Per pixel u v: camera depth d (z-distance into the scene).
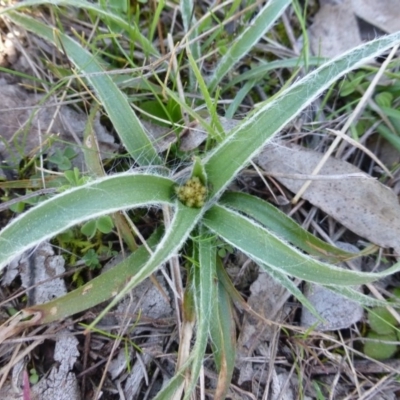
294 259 0.16
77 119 0.21
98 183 0.15
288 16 0.24
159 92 0.21
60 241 0.19
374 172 0.22
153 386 0.19
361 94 0.22
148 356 0.19
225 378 0.17
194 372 0.14
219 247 0.19
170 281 0.18
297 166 0.20
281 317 0.20
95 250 0.19
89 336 0.18
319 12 0.24
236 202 0.19
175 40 0.22
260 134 0.16
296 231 0.18
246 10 0.21
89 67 0.18
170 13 0.23
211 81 0.21
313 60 0.22
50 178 0.18
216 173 0.17
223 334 0.18
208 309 0.16
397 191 0.21
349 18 0.23
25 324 0.16
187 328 0.17
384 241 0.20
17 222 0.14
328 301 0.20
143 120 0.20
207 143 0.19
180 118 0.20
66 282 0.19
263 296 0.20
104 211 0.15
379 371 0.20
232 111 0.21
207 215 0.17
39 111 0.20
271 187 0.21
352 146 0.21
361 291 0.20
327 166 0.21
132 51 0.21
